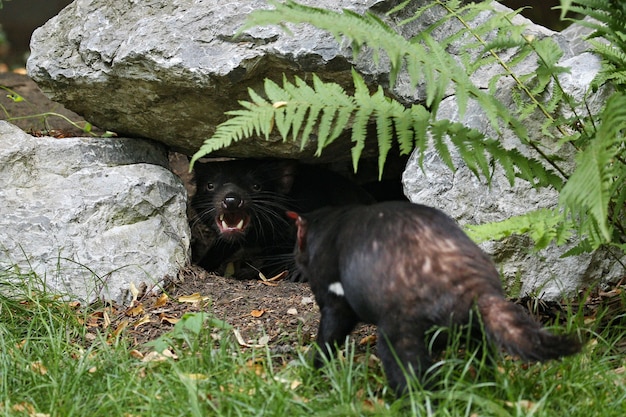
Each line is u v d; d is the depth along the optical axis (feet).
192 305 23.88
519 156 19.29
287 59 23.00
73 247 24.52
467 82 18.21
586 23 19.53
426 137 18.10
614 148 17.83
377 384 17.60
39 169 25.66
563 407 16.05
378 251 16.42
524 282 23.07
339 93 17.92
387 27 18.21
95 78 25.29
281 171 29.99
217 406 16.49
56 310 22.72
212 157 31.27
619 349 19.44
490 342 16.24
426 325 16.01
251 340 21.15
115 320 23.21
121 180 25.72
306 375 17.85
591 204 15.42
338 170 32.04
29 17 59.06
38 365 19.21
